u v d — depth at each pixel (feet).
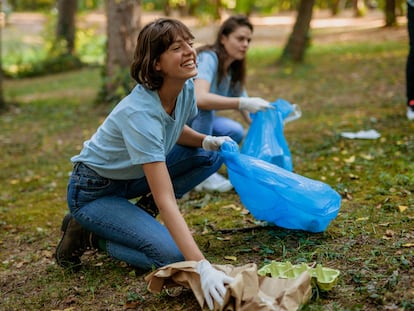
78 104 33.99
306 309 8.06
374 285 8.76
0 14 53.57
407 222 11.28
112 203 9.96
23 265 11.85
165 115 9.14
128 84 29.25
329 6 115.34
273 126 12.87
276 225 11.75
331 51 47.42
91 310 9.21
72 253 10.82
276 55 49.29
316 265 9.66
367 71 35.35
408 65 19.94
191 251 8.53
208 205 14.01
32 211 15.47
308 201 10.42
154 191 8.89
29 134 26.40
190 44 8.95
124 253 9.95
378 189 13.47
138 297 9.28
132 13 29.99
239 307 7.72
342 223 11.53
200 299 8.19
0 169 20.52
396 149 16.94
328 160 16.93
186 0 66.13
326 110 24.89
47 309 9.55
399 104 23.85
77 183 9.95
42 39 65.92
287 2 74.79
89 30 65.00
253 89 33.32
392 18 63.87
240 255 10.66
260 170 10.52
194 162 11.08
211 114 13.46
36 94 40.63
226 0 56.75
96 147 9.64
